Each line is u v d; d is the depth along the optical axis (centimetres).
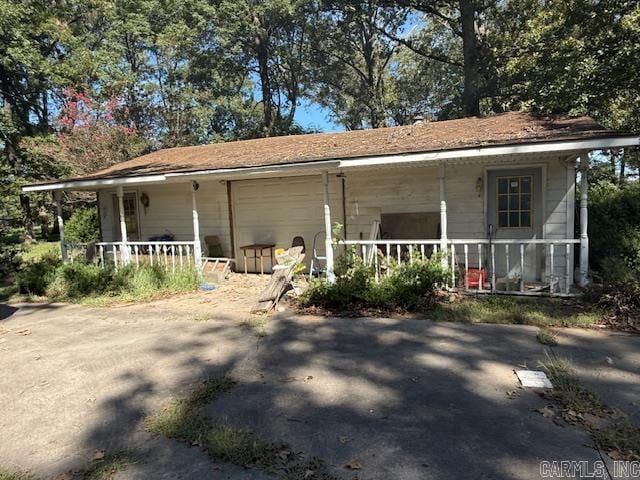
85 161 1933
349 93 3262
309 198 1008
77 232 1789
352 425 331
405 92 3269
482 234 834
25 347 566
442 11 2419
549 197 779
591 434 304
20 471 293
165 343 552
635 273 612
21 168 1980
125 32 2545
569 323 548
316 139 1151
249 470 279
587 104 991
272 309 690
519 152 633
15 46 1872
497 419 330
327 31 2873
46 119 2338
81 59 2133
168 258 1093
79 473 287
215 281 944
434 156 678
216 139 3012
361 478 266
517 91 1822
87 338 592
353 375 426
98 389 423
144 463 294
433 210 876
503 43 1928
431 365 441
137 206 1228
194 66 2869
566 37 1177
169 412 364
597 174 1550
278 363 468
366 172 930
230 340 553
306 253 1020
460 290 719
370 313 638
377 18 2783
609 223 968
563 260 776
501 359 447
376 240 824
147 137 2444
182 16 2702
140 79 2673
